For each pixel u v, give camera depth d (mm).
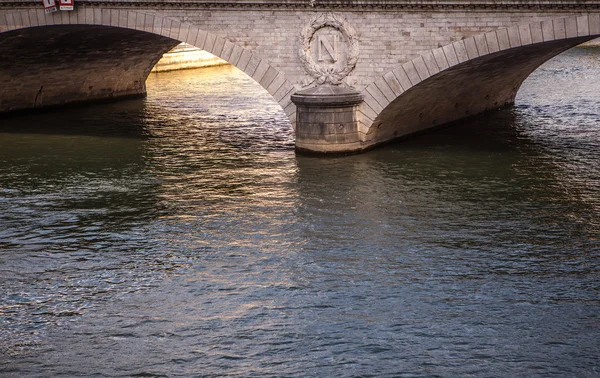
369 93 39531
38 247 29156
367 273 26734
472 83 45781
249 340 22734
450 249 28469
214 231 30500
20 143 45219
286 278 26469
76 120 52656
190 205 33344
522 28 35969
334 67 39719
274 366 21469
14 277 26766
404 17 38031
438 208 32375
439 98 44125
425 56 38062
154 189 35562
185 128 49062
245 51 41250
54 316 24234
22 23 45906
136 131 48375
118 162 40375
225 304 24797
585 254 27812
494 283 25859
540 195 33750
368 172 37250
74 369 21500
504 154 40438
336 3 38812
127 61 60000
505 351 21984
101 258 28188
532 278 26141
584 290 25234
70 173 38344
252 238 29750
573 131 45906
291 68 40594
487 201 33125
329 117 39656
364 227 30562
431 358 21719
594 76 68375
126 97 62781
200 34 42000
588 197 33406
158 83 72625
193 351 22234
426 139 44031
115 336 23078
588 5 34531
